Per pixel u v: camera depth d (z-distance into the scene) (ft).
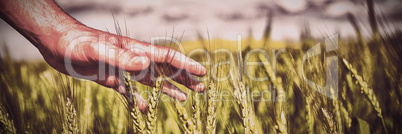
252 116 2.12
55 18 2.56
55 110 2.41
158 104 2.15
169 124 2.32
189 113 2.26
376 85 2.35
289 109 2.27
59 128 2.38
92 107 2.42
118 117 2.39
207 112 2.11
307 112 2.24
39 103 2.46
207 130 2.10
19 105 2.45
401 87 2.28
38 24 2.54
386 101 2.31
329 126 2.16
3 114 2.34
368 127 2.26
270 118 2.22
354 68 2.33
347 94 2.35
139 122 2.06
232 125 2.31
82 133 2.37
